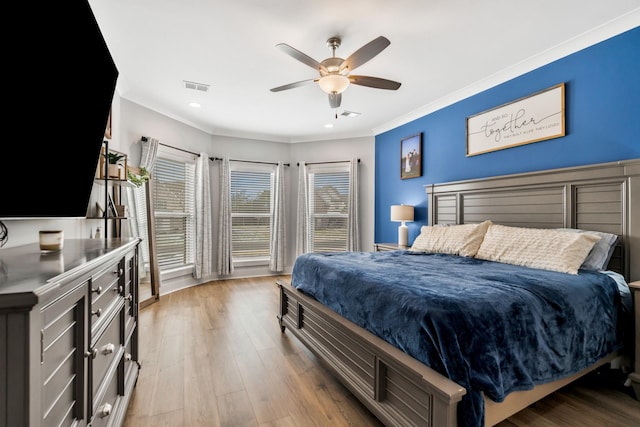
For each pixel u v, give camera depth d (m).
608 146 2.44
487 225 3.02
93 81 1.53
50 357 0.82
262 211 5.56
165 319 3.28
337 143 5.50
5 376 0.67
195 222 4.80
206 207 4.87
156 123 4.10
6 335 0.67
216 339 2.77
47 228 1.85
